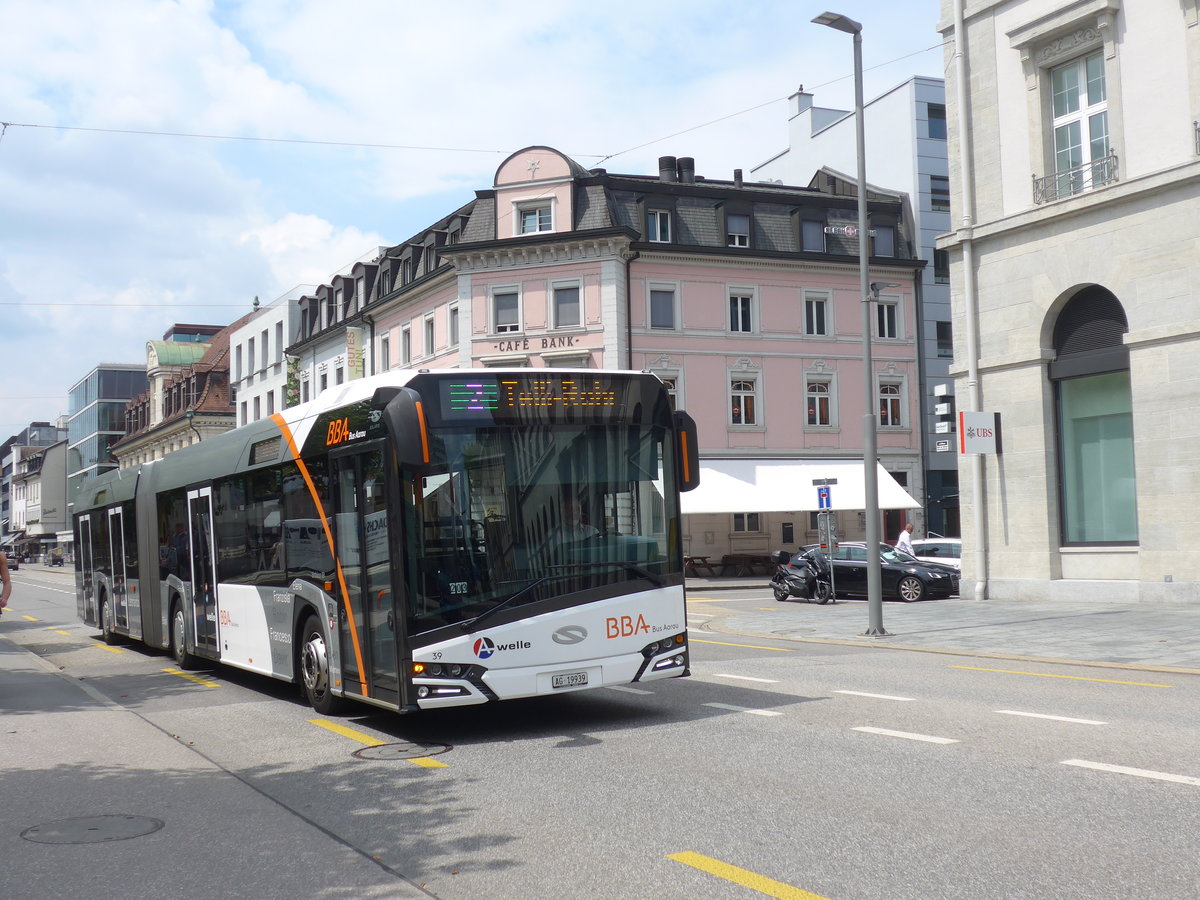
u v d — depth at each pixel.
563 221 41.97
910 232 48.78
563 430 9.31
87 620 21.61
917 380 46.56
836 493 41.91
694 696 11.01
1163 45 20.69
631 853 5.48
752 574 43.34
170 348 87.81
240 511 13.12
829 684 11.59
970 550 24.30
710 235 43.84
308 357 58.84
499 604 8.86
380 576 9.15
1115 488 22.12
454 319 43.94
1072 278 22.27
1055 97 23.14
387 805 6.78
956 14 24.67
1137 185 20.83
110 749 9.13
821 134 55.81
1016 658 14.01
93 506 21.05
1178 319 20.34
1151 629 16.27
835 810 6.16
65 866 5.68
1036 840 5.45
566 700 11.13
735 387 43.91
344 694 10.07
